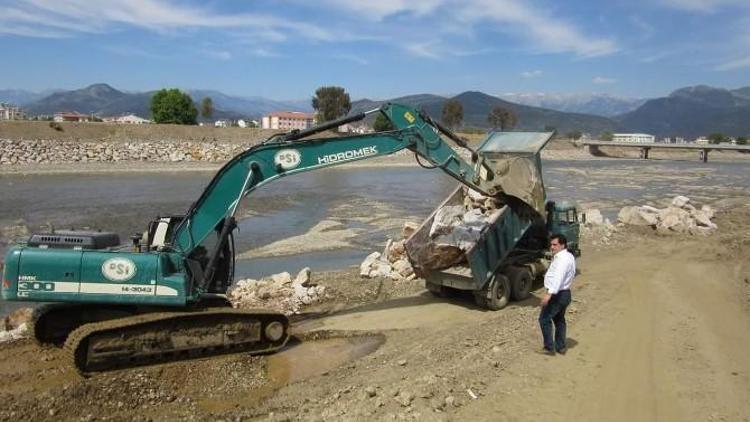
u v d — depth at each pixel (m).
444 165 11.38
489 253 12.68
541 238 15.34
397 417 6.95
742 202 40.88
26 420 6.99
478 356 9.20
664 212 24.98
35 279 8.47
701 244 21.50
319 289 14.23
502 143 14.22
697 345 10.12
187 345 8.92
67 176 50.62
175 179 50.25
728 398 7.91
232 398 7.99
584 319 11.54
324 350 10.16
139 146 68.12
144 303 8.84
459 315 12.45
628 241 22.08
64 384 8.22
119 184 44.94
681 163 105.62
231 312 9.18
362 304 13.53
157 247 9.37
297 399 7.82
